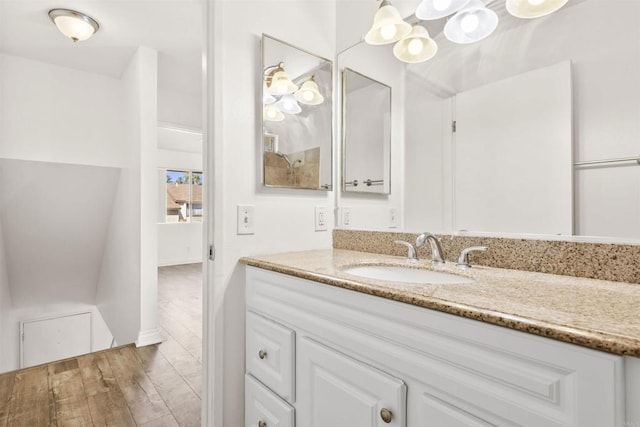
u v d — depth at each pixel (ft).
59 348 11.34
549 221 3.22
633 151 2.76
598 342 1.51
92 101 9.68
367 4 4.99
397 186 4.63
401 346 2.38
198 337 8.77
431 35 4.23
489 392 1.91
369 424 2.56
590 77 2.97
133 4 6.39
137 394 6.01
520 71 3.43
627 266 2.73
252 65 4.43
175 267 19.83
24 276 10.41
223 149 4.14
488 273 3.21
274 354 3.63
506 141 3.53
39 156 8.85
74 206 9.59
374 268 3.94
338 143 5.42
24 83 8.67
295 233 4.91
